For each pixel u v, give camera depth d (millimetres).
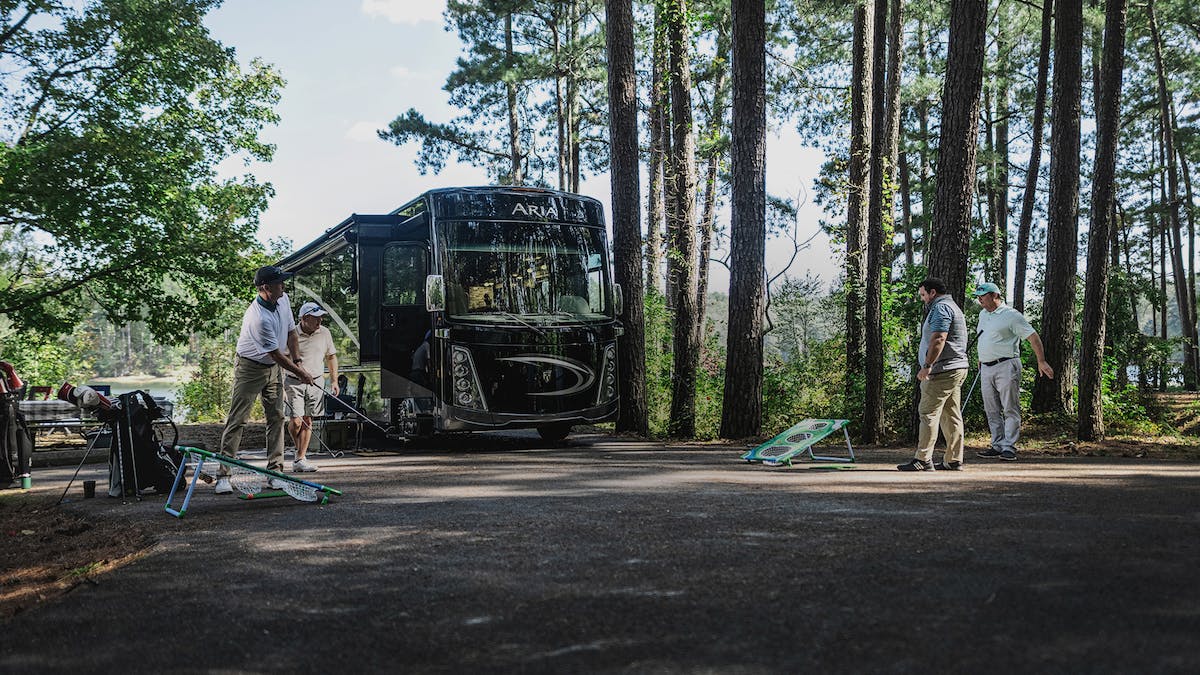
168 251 21078
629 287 16156
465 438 16172
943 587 4133
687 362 15352
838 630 3547
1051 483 7719
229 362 31078
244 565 5320
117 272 21188
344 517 6945
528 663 3344
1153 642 3256
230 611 4297
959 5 12328
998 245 19188
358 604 4312
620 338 16141
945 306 8961
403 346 13320
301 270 17281
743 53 13930
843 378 16531
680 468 9891
